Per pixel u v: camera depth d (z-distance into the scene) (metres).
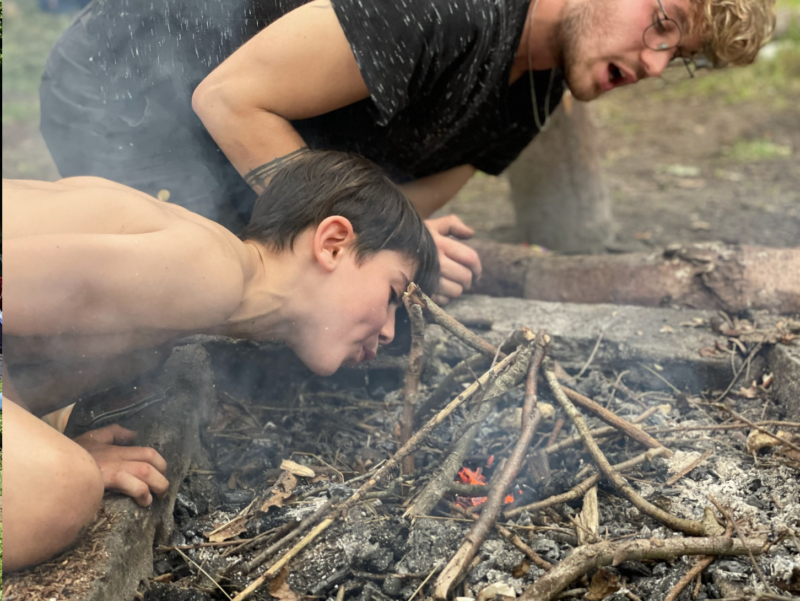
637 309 2.53
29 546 1.29
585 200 3.73
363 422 2.17
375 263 1.71
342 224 1.65
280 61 1.77
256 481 1.86
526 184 3.75
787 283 2.48
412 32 1.77
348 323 1.72
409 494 1.74
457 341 2.38
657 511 1.57
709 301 2.57
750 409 2.11
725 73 7.19
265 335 1.73
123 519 1.46
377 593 1.49
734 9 1.99
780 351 2.18
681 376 2.27
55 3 9.08
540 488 1.74
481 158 2.55
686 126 6.18
